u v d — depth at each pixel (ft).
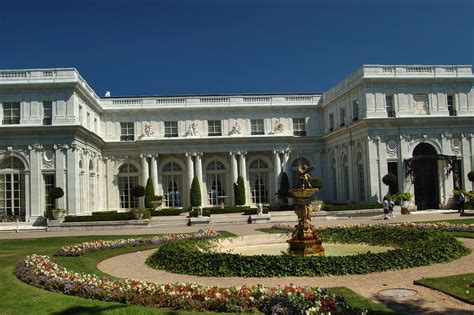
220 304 34.32
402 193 136.05
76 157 135.54
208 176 174.40
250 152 176.35
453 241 58.95
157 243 78.64
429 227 81.97
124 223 123.13
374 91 143.43
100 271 53.11
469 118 142.31
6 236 106.83
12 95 136.98
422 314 32.19
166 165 173.47
